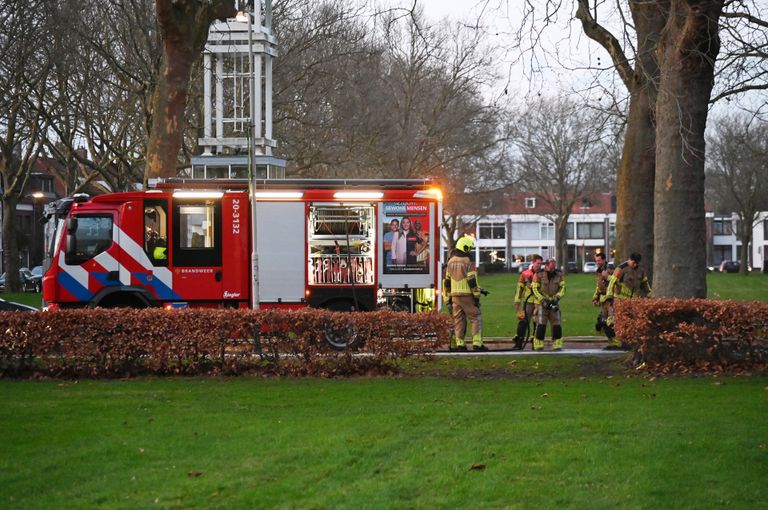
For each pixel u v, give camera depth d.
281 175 29.55
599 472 8.62
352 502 7.64
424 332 15.55
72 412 11.92
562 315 32.91
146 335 15.31
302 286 20.64
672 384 14.53
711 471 8.64
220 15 25.91
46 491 8.03
